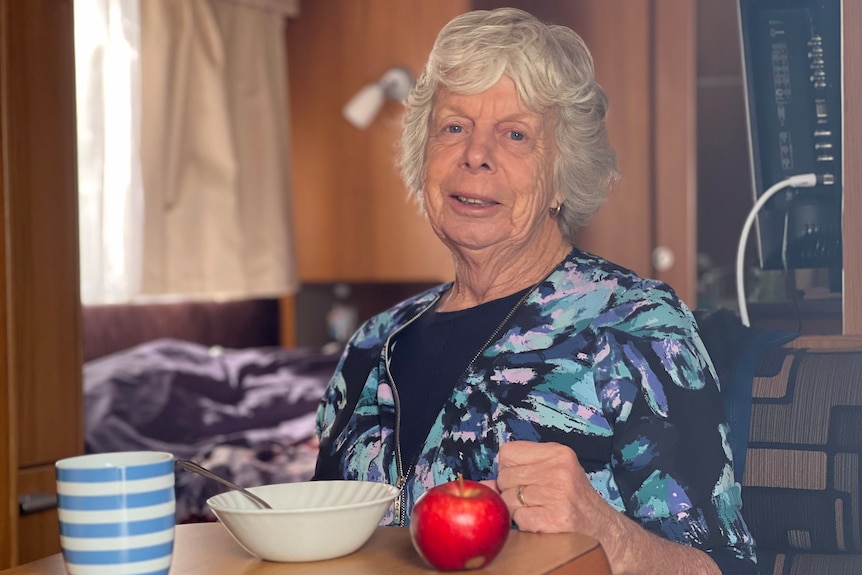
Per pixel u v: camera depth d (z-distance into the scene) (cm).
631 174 443
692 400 133
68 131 211
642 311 139
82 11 375
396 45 472
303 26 488
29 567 101
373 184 479
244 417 359
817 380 144
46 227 205
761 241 187
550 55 151
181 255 421
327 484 113
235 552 103
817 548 141
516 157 150
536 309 145
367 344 164
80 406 213
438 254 469
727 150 429
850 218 157
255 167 457
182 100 420
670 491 130
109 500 85
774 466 143
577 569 96
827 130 182
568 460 111
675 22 436
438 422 143
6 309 189
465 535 91
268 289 458
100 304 396
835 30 180
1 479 188
